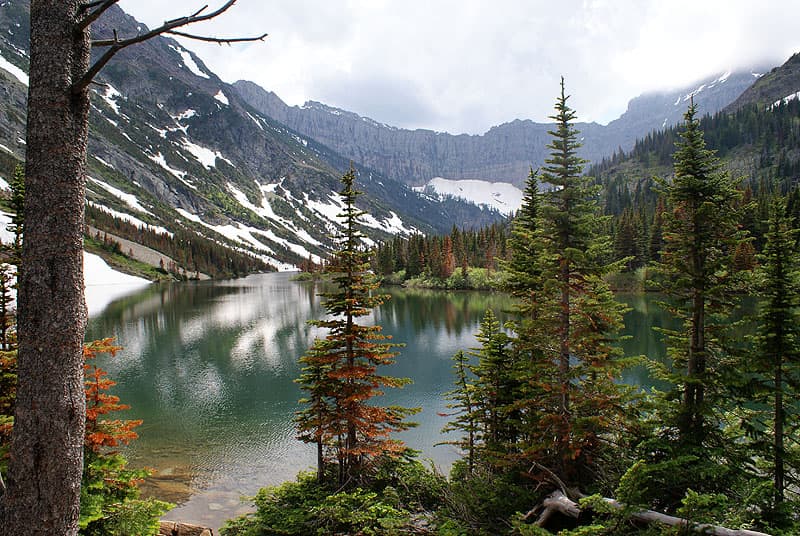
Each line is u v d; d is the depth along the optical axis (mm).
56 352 3971
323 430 14625
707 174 12141
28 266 3963
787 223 11570
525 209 19203
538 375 13031
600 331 12742
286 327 54906
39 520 3924
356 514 11648
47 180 3947
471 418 15094
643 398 12633
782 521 9188
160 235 166875
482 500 11891
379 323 56156
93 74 3961
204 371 35344
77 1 4078
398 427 14992
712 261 11781
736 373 11375
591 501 8852
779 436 11500
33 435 3920
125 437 11062
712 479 10664
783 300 11344
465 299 80500
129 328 54344
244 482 18484
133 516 10094
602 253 12594
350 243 14773
